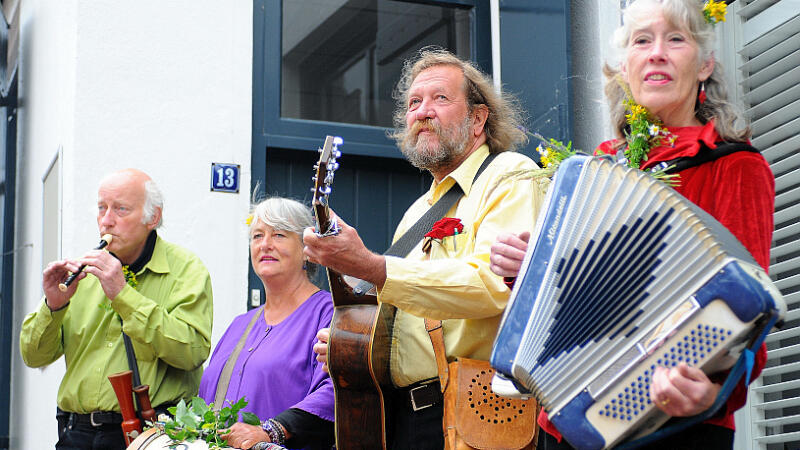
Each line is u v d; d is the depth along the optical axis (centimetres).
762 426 338
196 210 469
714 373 176
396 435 274
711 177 206
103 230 365
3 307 696
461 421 254
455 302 250
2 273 700
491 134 302
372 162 503
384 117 505
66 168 482
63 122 500
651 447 196
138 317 346
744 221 199
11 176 710
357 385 271
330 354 272
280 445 308
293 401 330
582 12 425
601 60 411
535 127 434
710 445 191
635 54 222
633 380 176
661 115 223
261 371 334
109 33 474
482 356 262
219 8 488
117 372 355
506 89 458
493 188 272
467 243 274
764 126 351
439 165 298
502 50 464
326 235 242
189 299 364
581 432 179
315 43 500
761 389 335
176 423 296
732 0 370
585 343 182
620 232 184
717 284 170
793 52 343
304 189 494
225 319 462
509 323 193
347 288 278
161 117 473
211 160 475
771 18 354
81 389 355
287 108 491
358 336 270
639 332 177
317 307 347
